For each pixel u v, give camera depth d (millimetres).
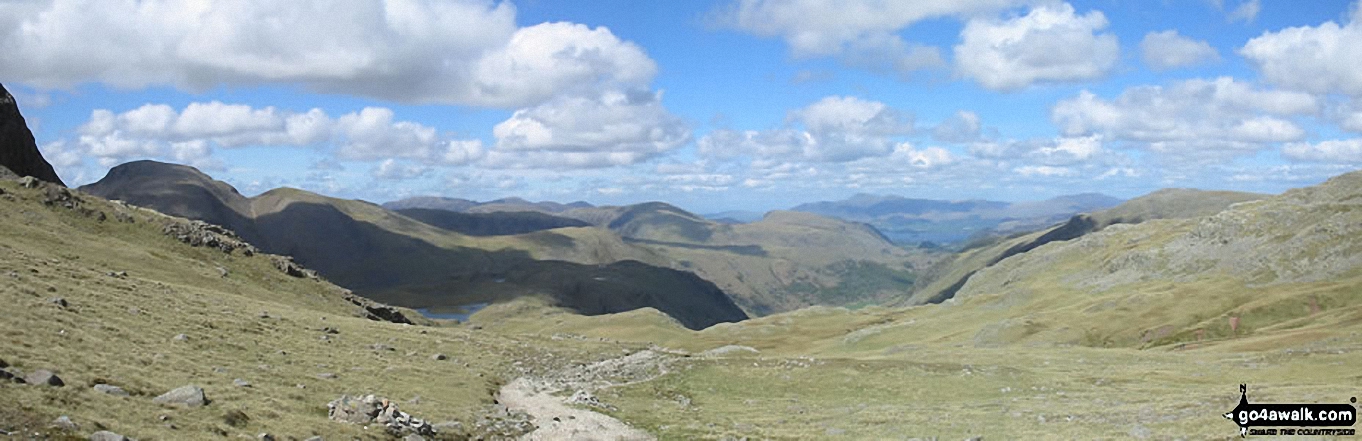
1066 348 116812
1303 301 156250
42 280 65562
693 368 86500
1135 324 165250
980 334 177000
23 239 99000
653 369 86812
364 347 79125
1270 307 156500
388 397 54688
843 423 57969
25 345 40688
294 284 144750
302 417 41625
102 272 85688
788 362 87375
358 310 145250
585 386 77688
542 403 66812
